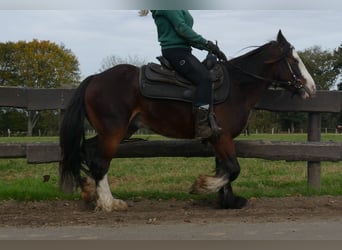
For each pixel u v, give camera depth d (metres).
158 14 6.23
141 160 13.84
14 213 6.17
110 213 6.13
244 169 11.48
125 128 6.30
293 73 6.57
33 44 68.62
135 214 6.07
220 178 6.20
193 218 5.80
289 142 7.50
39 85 68.94
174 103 6.27
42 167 12.02
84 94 6.34
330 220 5.61
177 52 6.18
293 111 7.60
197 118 6.16
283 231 5.05
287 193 7.43
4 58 68.38
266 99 7.57
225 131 6.27
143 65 6.43
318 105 7.57
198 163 12.96
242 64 6.56
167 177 9.88
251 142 7.46
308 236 4.83
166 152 7.32
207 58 6.37
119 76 6.32
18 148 7.24
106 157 6.25
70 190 7.26
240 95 6.45
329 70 53.50
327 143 7.53
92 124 6.37
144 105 6.30
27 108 7.32
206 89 6.12
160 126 6.40
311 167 7.67
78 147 6.24
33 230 5.17
